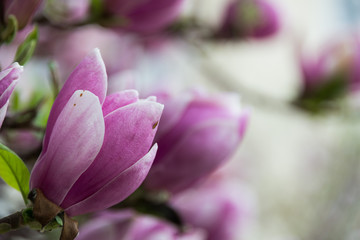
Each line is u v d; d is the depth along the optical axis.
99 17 0.87
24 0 0.67
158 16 0.87
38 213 0.61
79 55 1.25
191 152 0.74
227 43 1.37
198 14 1.31
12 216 0.62
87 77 0.60
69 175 0.61
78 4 0.88
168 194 0.76
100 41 1.30
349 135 2.93
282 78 3.54
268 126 3.67
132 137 0.60
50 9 0.86
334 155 3.08
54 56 1.20
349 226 2.90
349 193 2.93
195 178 0.75
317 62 1.32
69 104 0.60
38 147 0.76
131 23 0.87
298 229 3.19
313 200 3.16
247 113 0.75
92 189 0.61
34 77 0.90
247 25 1.34
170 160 0.74
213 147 0.74
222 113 0.74
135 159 0.60
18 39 0.74
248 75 3.48
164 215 0.75
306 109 1.35
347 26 1.33
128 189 0.61
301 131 3.54
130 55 1.34
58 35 1.18
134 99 0.61
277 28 1.36
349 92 1.31
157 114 0.60
